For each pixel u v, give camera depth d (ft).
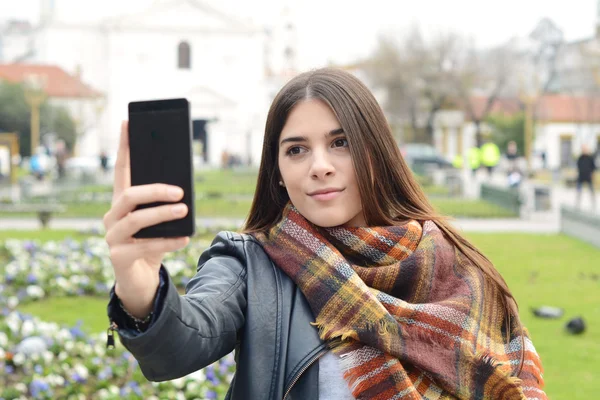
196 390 15.38
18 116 151.12
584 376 18.89
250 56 183.21
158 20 179.73
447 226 6.97
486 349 6.26
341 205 6.42
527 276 33.30
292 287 6.23
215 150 179.52
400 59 142.10
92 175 80.79
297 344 5.97
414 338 6.03
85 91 168.04
